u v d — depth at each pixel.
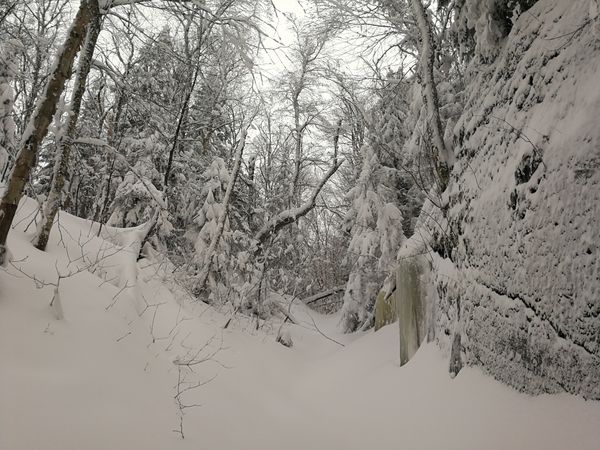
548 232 3.55
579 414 3.02
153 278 8.42
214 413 4.54
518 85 4.79
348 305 13.97
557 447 2.93
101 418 3.29
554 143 3.67
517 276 3.93
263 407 5.65
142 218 12.73
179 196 13.85
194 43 9.84
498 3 5.70
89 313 4.67
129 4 6.29
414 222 13.57
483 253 4.65
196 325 7.45
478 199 5.04
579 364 3.13
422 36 7.35
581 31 3.93
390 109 12.57
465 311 4.98
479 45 6.00
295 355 9.81
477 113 5.81
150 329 5.84
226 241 12.48
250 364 7.35
